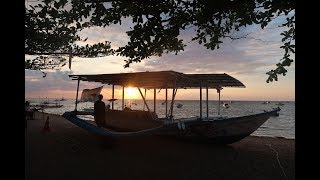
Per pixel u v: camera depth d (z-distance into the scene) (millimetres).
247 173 8148
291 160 9930
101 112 12047
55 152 10586
